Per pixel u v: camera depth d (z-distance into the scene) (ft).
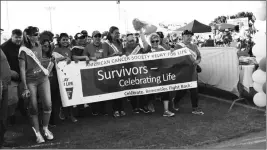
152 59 16.99
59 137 13.84
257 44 16.74
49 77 15.42
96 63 16.33
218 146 12.06
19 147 12.58
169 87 17.12
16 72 14.75
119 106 17.46
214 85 22.76
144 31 19.29
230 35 45.55
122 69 16.76
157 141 12.75
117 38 17.08
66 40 16.01
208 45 39.75
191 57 17.03
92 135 13.97
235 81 19.40
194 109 17.39
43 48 14.11
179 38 47.21
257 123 14.85
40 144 12.88
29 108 13.80
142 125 15.30
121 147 12.16
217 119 15.97
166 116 16.97
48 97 13.28
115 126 15.34
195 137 13.12
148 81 17.03
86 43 18.83
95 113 18.29
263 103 16.88
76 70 16.02
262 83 16.46
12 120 16.48
